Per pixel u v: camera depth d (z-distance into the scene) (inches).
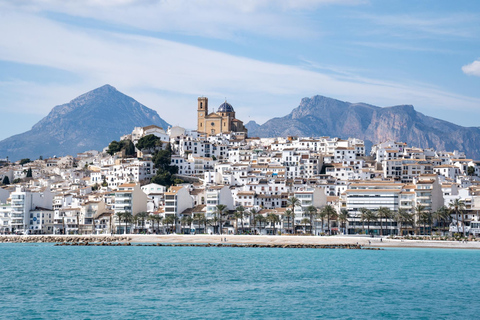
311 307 5610.2
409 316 5295.3
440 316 5300.2
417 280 7204.7
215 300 5910.4
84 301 5851.4
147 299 5954.7
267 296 6131.9
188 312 5369.1
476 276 7524.6
